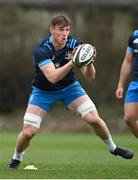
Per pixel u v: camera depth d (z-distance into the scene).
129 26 79.69
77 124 70.81
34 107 24.94
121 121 71.12
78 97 25.11
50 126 70.94
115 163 30.66
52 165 29.34
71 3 79.56
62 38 24.03
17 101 79.94
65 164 30.02
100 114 73.81
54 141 51.66
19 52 79.12
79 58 23.23
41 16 81.50
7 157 34.97
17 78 79.50
